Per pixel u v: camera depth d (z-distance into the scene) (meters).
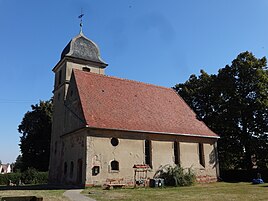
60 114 29.20
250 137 32.28
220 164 35.91
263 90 32.00
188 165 26.67
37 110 45.88
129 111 25.72
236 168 35.34
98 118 22.70
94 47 32.44
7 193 16.98
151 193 17.33
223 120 32.84
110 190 19.28
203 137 28.56
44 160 44.03
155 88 32.03
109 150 22.19
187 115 30.77
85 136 21.72
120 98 26.80
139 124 24.61
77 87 25.11
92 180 20.80
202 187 22.36
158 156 24.83
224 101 34.09
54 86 33.06
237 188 20.95
